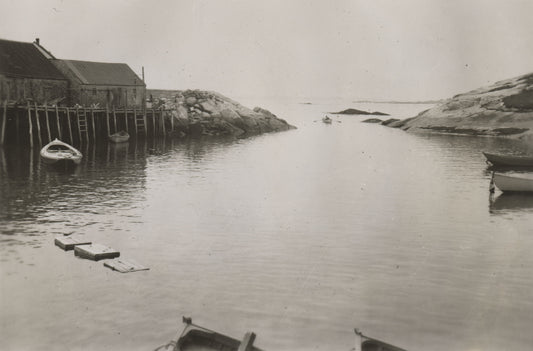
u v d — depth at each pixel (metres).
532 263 21.59
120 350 15.02
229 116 79.69
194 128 73.50
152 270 20.55
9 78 54.59
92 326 16.23
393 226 26.72
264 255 22.31
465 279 19.95
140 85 68.38
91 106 59.38
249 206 30.56
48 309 17.23
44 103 54.22
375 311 17.33
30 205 30.06
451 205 31.27
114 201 31.42
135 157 49.59
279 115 148.00
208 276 20.02
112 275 19.97
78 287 18.88
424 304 17.86
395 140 72.00
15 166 42.06
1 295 18.14
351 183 38.09
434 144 66.50
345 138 75.19
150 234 25.03
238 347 13.74
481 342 15.48
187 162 47.34
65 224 26.47
